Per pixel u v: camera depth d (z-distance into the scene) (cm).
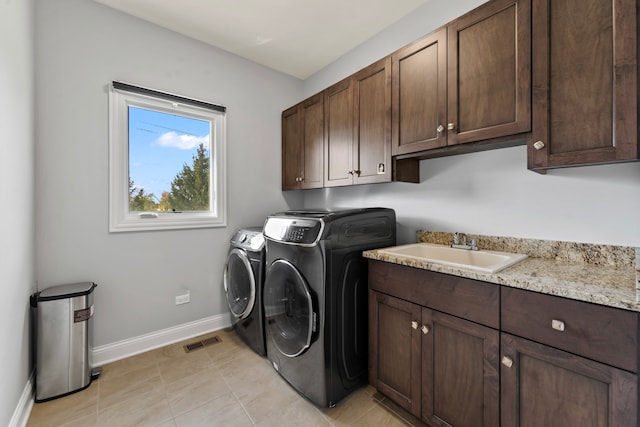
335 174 221
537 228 150
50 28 173
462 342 118
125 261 205
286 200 300
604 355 84
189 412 150
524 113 118
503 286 105
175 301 228
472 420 115
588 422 87
